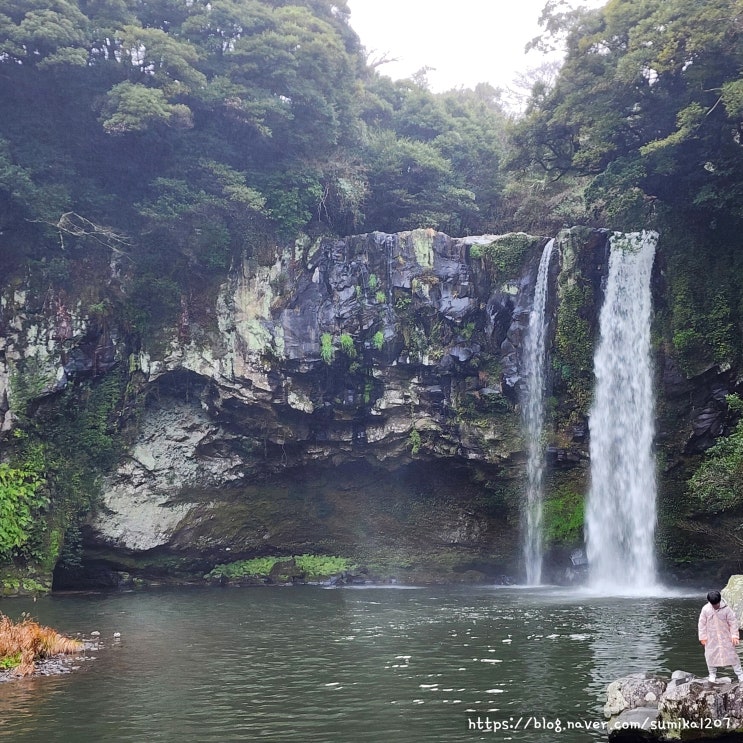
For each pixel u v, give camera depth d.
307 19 38.12
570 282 31.81
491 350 32.50
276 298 32.53
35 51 30.47
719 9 27.03
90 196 32.41
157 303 32.50
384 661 14.40
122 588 30.45
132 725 10.45
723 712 9.31
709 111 28.11
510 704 11.09
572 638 16.41
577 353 31.62
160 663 14.64
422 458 32.91
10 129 31.42
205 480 32.59
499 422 32.28
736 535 27.97
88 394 31.23
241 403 32.09
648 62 29.08
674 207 31.39
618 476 30.61
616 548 30.30
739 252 29.56
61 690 12.51
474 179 45.34
